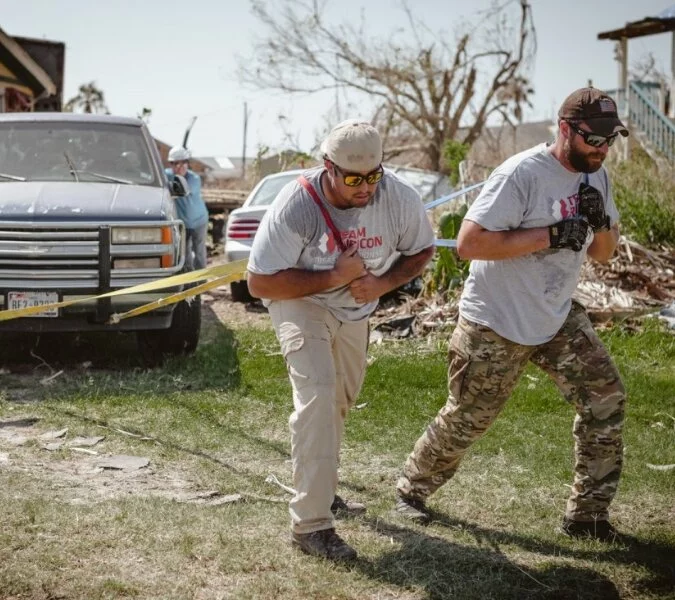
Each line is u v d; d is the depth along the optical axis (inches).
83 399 269.3
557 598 150.3
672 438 239.8
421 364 311.6
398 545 168.2
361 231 156.9
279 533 171.0
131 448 227.5
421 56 1205.7
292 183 156.6
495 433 241.4
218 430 244.1
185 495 194.1
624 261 427.2
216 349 338.0
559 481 207.9
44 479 201.5
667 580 157.3
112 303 293.4
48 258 291.0
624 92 912.3
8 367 314.0
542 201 159.5
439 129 1228.5
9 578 147.3
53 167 328.5
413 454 179.9
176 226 308.0
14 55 783.7
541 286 161.6
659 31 923.4
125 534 167.3
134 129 349.1
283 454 227.0
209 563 157.3
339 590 148.7
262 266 154.9
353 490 200.4
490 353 164.1
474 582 154.5
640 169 566.9
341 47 1186.6
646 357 330.6
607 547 169.6
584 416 166.6
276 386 288.2
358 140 143.9
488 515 186.2
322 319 161.9
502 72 1213.7
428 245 164.6
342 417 174.1
